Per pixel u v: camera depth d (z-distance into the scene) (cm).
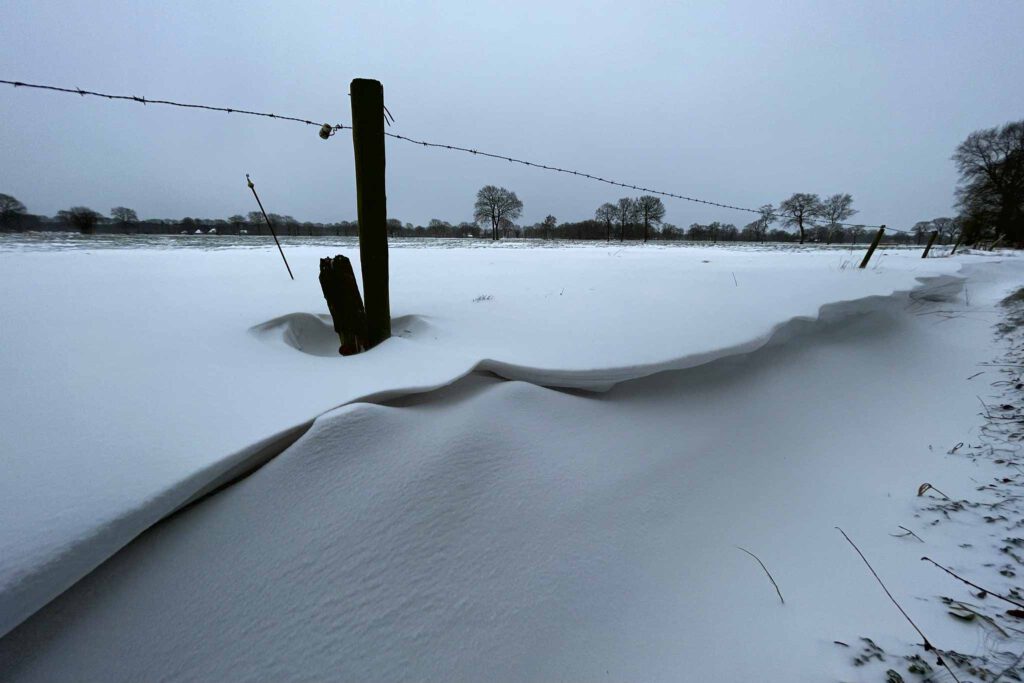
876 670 153
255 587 137
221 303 376
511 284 570
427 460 178
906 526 234
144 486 141
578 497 203
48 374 211
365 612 139
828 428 329
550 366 261
